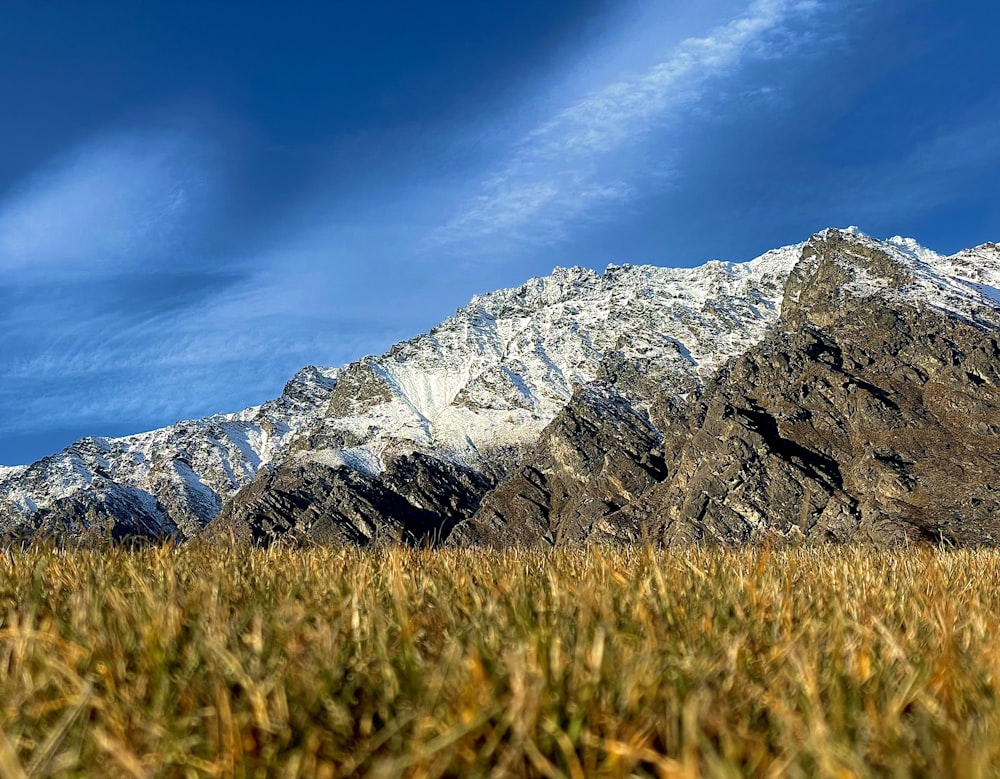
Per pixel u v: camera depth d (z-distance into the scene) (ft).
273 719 11.23
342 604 16.96
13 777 9.15
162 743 10.59
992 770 8.96
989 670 12.85
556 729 10.57
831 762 9.01
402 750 10.77
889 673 12.99
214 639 13.38
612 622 15.10
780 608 17.74
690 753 9.00
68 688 12.23
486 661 12.66
